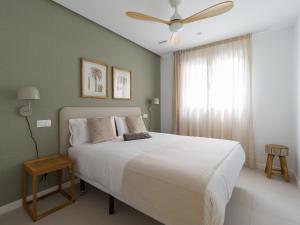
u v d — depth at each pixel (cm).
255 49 327
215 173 137
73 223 169
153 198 139
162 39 355
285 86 302
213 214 113
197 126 394
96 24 288
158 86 461
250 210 189
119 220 174
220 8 180
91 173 197
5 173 187
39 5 213
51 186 230
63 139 237
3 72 183
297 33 262
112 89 323
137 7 239
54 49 230
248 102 326
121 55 343
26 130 203
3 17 183
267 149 280
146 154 182
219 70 361
